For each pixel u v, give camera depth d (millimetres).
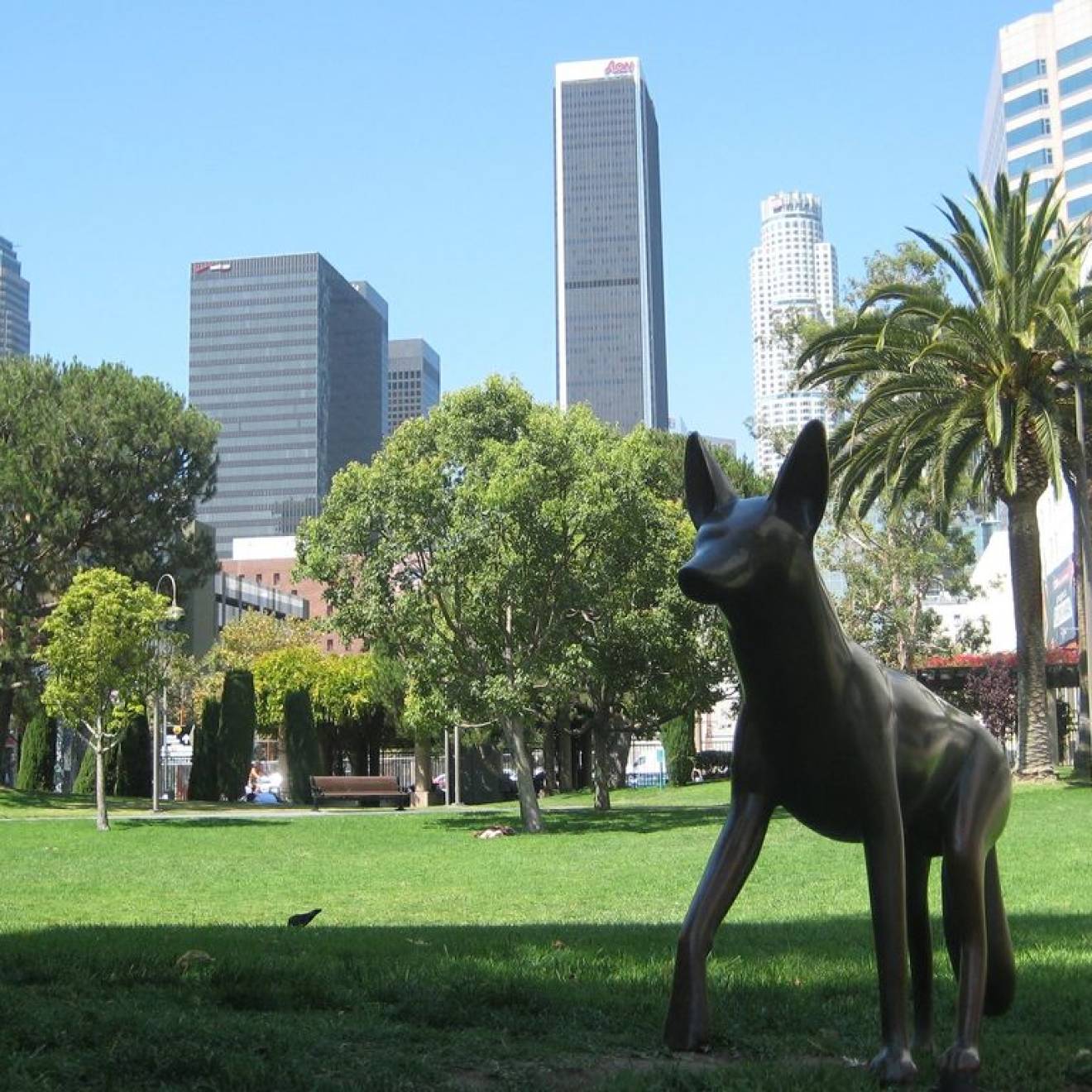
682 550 30484
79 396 41562
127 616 28984
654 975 7223
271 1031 5512
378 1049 5367
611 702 34750
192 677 46438
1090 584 27844
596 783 34719
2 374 42656
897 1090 4527
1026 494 30234
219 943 8805
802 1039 5664
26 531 40250
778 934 9820
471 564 27359
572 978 7191
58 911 14945
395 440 29328
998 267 28891
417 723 29266
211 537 45875
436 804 49969
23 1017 5668
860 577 49312
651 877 17922
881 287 28203
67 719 30047
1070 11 130375
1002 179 28547
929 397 29328
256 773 51156
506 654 27859
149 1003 6312
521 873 19109
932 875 14461
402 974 7113
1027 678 30781
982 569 90938
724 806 35906
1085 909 12195
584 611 29828
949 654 56406
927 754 4812
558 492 28078
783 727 4602
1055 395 28797
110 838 26812
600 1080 4859
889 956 4570
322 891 17203
